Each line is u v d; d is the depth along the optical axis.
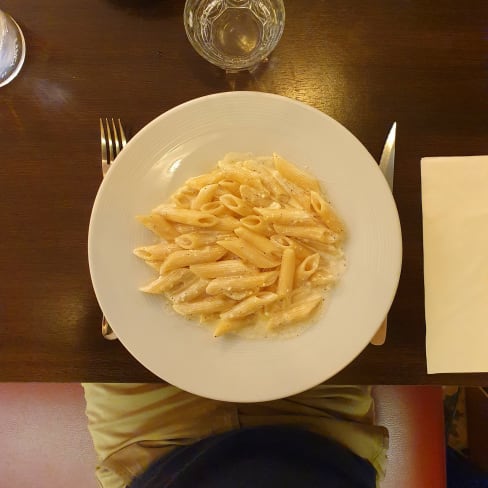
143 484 0.74
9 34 0.62
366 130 0.62
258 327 0.59
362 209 0.59
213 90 0.63
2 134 0.63
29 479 0.82
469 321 0.61
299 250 0.59
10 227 0.63
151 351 0.58
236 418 0.75
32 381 0.62
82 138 0.63
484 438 0.81
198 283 0.59
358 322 0.58
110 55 0.63
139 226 0.59
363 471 0.73
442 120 0.62
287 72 0.63
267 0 0.63
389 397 0.74
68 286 0.63
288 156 0.60
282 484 0.72
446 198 0.62
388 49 0.63
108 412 0.74
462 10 0.63
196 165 0.60
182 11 0.63
